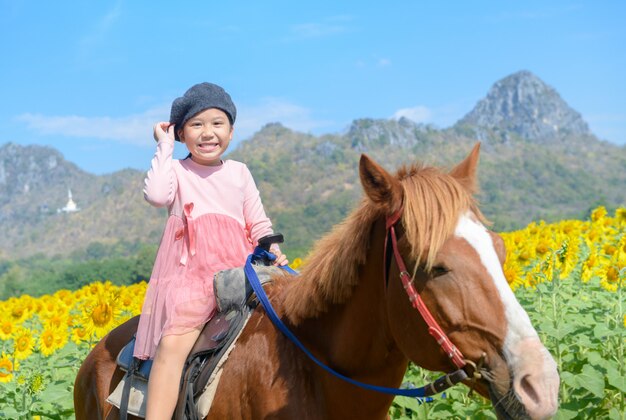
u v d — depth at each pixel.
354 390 3.30
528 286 7.50
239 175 3.95
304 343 3.43
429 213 2.87
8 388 6.37
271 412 3.29
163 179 3.66
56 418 5.98
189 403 3.49
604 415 5.46
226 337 3.54
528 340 2.70
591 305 6.87
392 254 3.04
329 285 3.32
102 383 4.16
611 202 160.75
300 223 130.50
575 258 7.18
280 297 3.62
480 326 2.76
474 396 5.93
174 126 3.89
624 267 6.13
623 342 5.89
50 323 8.08
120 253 169.62
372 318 3.22
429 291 2.85
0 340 8.45
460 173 3.18
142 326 3.72
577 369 5.78
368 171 3.05
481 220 3.00
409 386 4.52
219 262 3.71
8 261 177.00
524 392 2.65
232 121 3.91
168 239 3.77
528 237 11.41
